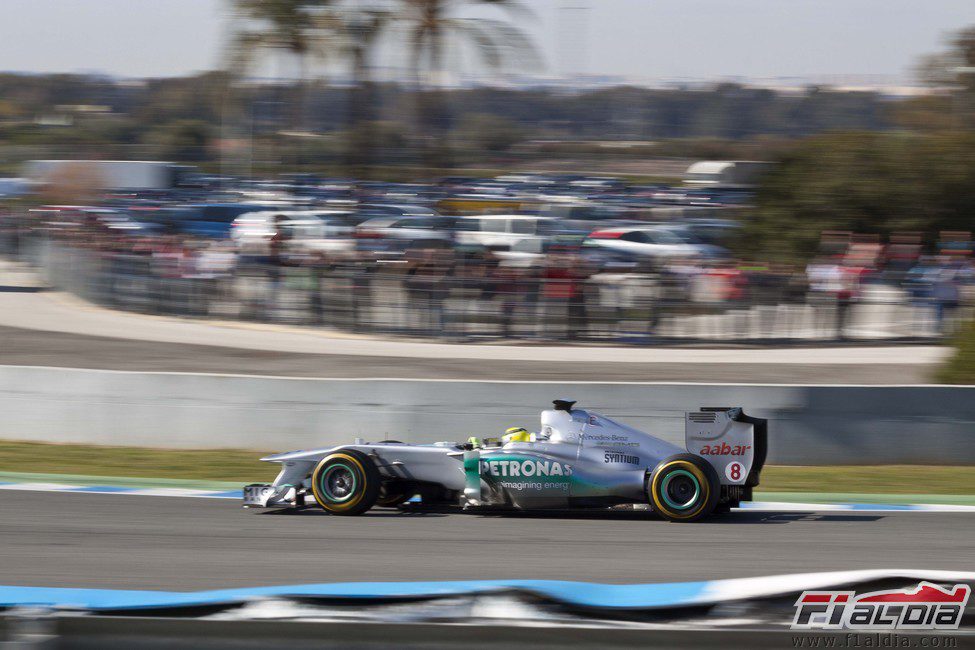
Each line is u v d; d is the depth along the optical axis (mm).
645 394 43438
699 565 27391
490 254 83812
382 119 152875
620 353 68938
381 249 105125
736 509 34781
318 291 78062
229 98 136750
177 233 135125
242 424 45031
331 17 127750
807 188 118000
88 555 28047
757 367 63375
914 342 73562
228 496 36281
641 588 20938
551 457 32812
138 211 162000
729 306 73562
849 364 64812
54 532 30547
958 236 103938
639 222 137500
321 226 121812
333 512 33250
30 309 88562
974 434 42875
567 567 27141
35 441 46375
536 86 138250
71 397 46219
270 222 125875
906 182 115625
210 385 45250
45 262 106812
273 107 184125
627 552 28688
